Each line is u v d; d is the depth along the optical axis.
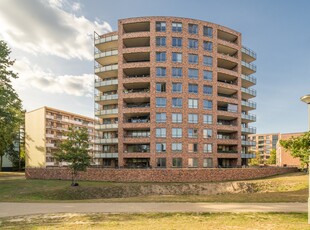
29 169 48.03
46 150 72.44
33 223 13.80
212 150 51.41
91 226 12.64
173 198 23.22
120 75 51.00
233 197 23.38
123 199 22.94
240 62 57.44
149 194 36.94
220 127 53.00
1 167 73.06
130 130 52.81
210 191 37.91
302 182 36.72
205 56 53.09
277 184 37.84
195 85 51.66
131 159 51.97
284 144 12.87
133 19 51.75
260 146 141.75
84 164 37.91
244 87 65.69
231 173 45.84
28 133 75.62
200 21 53.25
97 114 53.25
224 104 56.28
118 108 50.59
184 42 51.78
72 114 86.62
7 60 37.09
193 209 17.14
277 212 15.72
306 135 11.94
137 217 14.73
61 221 14.11
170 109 49.84
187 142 49.84
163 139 49.12
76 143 38.94
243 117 58.66
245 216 14.56
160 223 12.98
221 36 58.12
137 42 53.72
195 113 50.97
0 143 44.69
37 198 30.64
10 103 38.59
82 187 36.22
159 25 51.69
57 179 45.94
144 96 49.97
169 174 43.12
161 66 50.47
